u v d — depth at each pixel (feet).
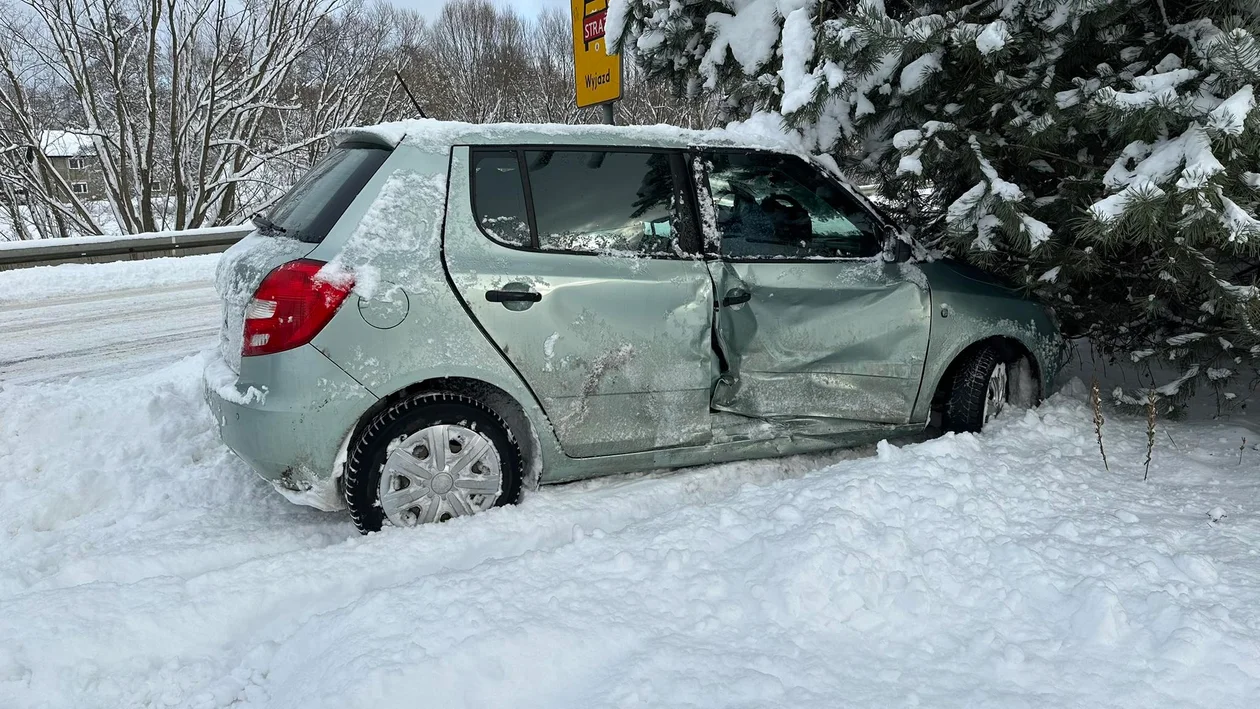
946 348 13.55
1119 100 11.47
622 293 11.23
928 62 13.83
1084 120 12.91
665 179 11.93
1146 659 7.28
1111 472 12.05
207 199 71.67
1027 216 13.01
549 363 10.90
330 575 9.52
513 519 10.85
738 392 12.28
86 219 69.36
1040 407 14.58
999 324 13.92
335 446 10.08
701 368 11.82
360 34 82.28
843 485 10.27
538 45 126.31
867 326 12.90
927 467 11.02
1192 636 7.35
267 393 9.95
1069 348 16.34
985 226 13.20
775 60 16.39
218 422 10.73
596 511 11.37
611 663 7.41
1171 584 8.39
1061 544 9.27
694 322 11.68
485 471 10.98
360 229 10.19
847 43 13.58
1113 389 15.75
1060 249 13.70
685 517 10.11
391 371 10.15
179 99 68.80
